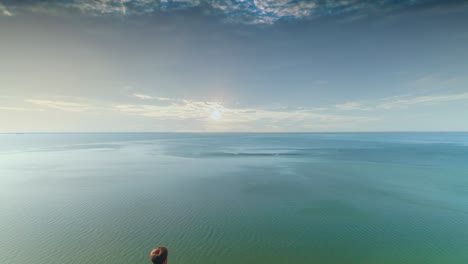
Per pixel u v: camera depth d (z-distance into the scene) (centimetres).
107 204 3144
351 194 3625
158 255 585
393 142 17175
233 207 3052
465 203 3191
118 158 8131
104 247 2025
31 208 2969
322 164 6594
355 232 2347
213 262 1836
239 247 2059
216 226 2477
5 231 2317
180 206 3081
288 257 1914
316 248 2052
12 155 9144
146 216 2728
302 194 3638
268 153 9681
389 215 2783
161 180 4622
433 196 3506
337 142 17888
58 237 2194
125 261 1822
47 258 1844
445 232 2334
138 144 16600
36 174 5212
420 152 9594
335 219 2670
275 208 3019
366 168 5897
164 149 12056
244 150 11206
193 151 10788
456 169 5675
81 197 3456
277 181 4528
